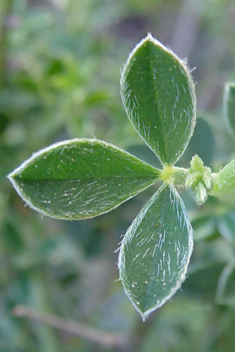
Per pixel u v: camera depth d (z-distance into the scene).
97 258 0.19
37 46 0.18
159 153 0.09
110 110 0.18
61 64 0.17
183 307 0.18
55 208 0.09
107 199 0.09
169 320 0.18
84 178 0.09
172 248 0.09
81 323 0.18
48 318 0.14
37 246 0.17
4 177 0.17
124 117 0.18
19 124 0.17
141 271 0.09
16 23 0.16
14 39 0.17
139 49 0.09
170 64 0.09
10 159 0.17
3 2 0.15
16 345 0.17
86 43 0.19
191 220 0.12
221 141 0.14
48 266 0.18
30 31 0.17
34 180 0.09
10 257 0.17
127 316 0.20
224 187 0.09
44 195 0.09
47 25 0.18
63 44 0.19
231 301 0.11
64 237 0.17
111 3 0.22
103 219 0.16
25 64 0.17
